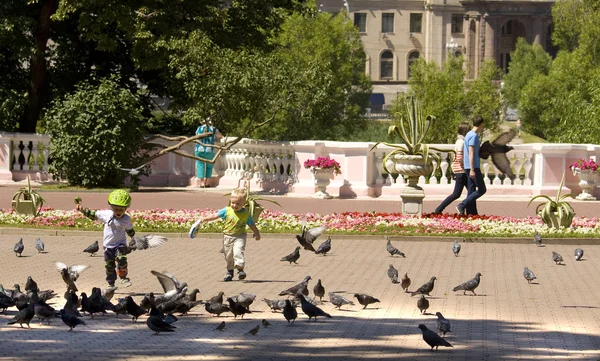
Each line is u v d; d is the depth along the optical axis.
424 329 10.52
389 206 28.31
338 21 68.06
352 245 20.72
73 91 38.19
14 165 34.28
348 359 10.20
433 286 14.76
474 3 147.25
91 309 12.16
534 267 17.94
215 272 16.83
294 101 35.91
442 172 31.34
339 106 61.59
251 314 13.02
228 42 36.91
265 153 32.59
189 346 10.80
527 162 31.73
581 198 30.92
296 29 66.06
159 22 35.03
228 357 10.24
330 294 13.33
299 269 17.28
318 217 23.55
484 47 148.00
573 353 10.69
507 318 12.96
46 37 37.38
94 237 21.23
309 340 11.26
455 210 27.64
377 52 149.88
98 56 39.19
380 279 16.27
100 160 32.22
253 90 32.69
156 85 39.31
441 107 61.28
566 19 72.69
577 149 31.41
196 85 33.09
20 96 35.62
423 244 21.06
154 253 19.14
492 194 31.34
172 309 12.31
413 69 64.12
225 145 33.50
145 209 26.05
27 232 21.50
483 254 19.61
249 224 16.00
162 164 34.91
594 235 21.78
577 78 66.50
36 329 11.72
